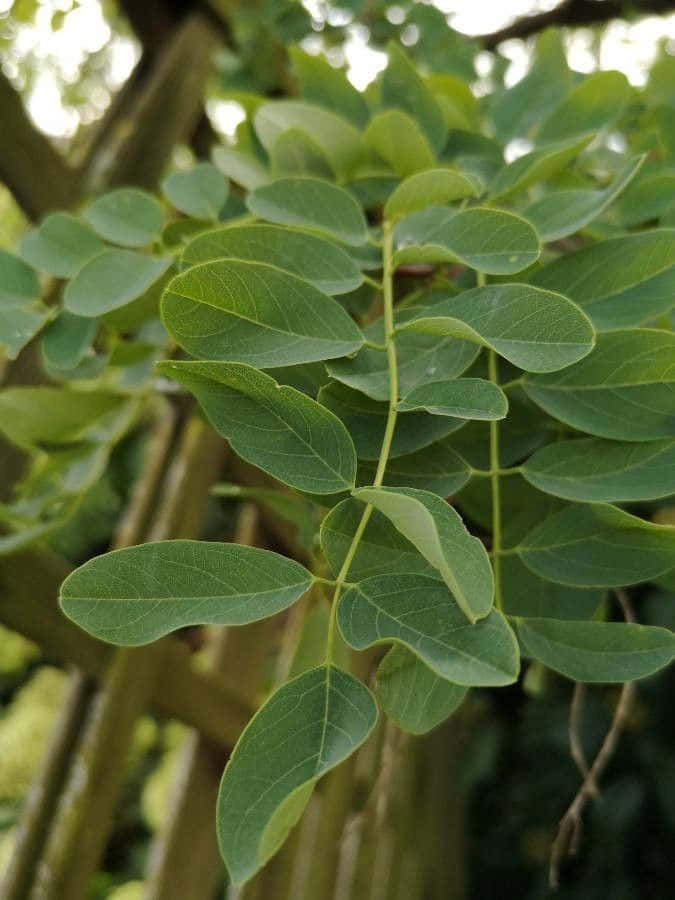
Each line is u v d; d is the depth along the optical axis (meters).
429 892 0.65
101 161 0.41
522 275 0.21
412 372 0.18
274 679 0.55
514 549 0.19
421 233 0.23
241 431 0.15
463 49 0.45
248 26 0.47
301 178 0.21
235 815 0.12
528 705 0.81
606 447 0.18
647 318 0.19
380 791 0.28
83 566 0.13
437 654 0.13
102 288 0.21
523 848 0.81
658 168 0.31
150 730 0.91
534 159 0.23
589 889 0.77
